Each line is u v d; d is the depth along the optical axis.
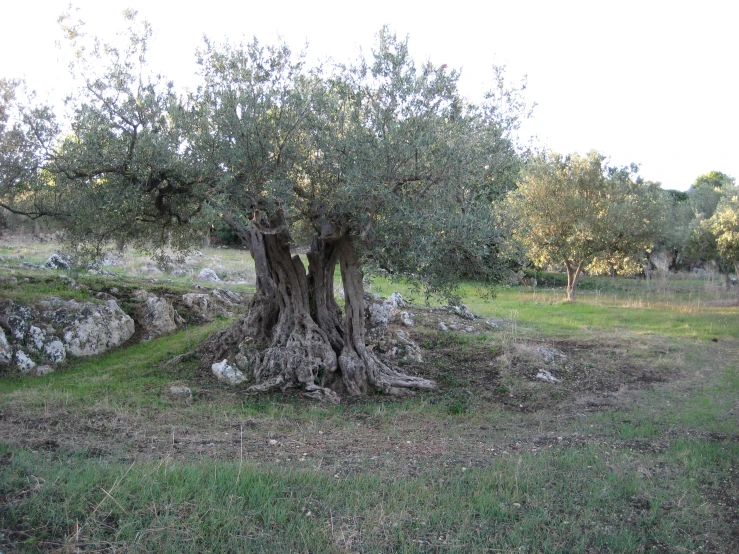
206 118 9.37
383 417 9.67
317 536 5.09
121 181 9.91
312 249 12.13
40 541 4.71
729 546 5.28
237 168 9.32
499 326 18.55
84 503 5.30
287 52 9.38
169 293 16.64
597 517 5.73
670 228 32.91
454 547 5.02
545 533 5.36
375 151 8.70
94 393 9.97
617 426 9.36
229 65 9.22
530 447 8.09
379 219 9.43
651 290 32.53
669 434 8.83
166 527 5.01
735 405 10.91
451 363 13.43
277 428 8.67
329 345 11.38
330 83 9.47
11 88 9.89
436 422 9.59
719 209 30.39
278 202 9.21
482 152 9.27
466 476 6.63
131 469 6.01
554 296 28.12
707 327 20.09
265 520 5.27
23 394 9.69
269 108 9.22
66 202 10.89
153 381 10.82
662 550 5.20
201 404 9.70
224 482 5.90
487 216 9.17
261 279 12.31
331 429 8.84
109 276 17.39
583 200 24.75
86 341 12.51
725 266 31.25
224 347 11.98
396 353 13.24
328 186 9.45
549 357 13.96
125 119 9.68
